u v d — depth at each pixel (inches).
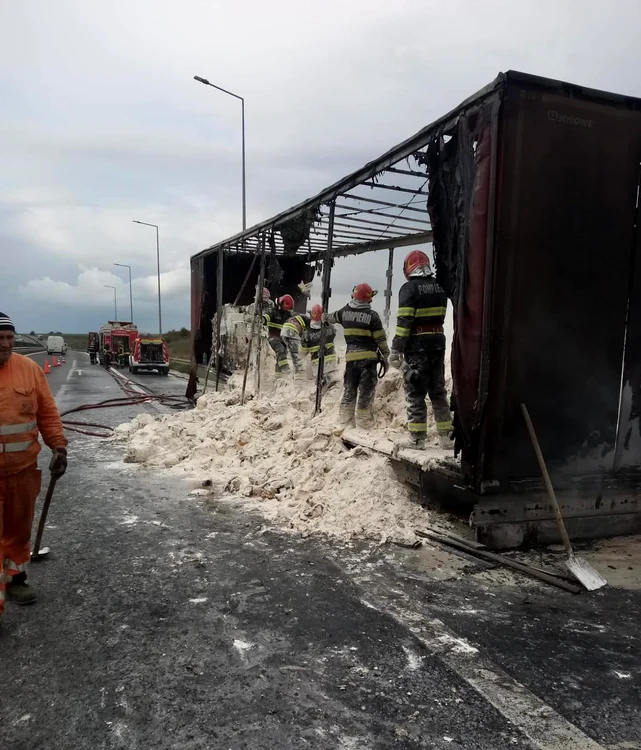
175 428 358.3
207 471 290.5
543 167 171.9
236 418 352.5
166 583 157.2
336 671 115.2
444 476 193.3
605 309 187.0
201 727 97.8
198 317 577.9
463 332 181.5
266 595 150.2
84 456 329.7
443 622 136.6
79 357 2274.9
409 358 222.5
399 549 184.9
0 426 133.8
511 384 177.0
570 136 174.4
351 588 155.3
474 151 178.1
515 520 184.2
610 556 182.4
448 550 182.7
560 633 132.4
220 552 181.6
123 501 238.7
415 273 224.1
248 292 601.9
